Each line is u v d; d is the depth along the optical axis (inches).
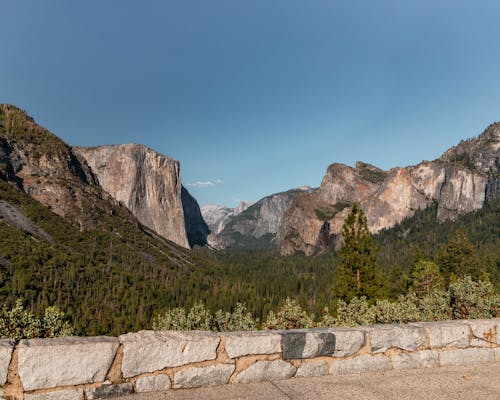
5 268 4111.7
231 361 238.4
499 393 234.5
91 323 3331.7
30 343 199.9
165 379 222.1
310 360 257.0
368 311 585.3
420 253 2669.8
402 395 228.2
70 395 200.2
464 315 628.7
